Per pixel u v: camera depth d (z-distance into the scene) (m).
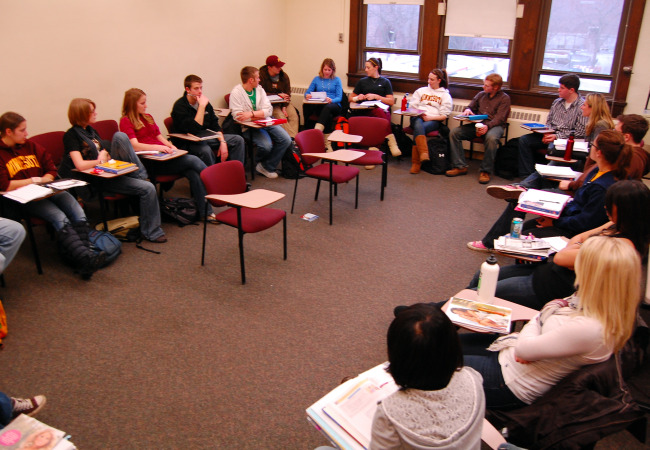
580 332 1.51
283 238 3.52
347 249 3.70
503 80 5.73
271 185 5.04
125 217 3.98
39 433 1.59
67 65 4.24
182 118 4.43
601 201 2.55
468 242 3.83
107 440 1.99
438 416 1.09
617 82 5.02
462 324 1.87
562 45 5.28
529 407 1.58
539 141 5.03
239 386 2.31
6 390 2.25
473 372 1.27
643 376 2.31
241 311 2.89
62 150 3.90
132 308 2.90
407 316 1.13
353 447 1.36
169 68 5.20
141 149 3.94
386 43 6.31
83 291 3.07
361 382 1.58
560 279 2.08
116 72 4.66
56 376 2.35
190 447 1.97
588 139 4.18
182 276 3.27
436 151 5.45
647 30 4.72
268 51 6.55
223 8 5.66
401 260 3.54
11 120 3.06
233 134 5.05
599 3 4.94
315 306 2.96
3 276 3.20
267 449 1.97
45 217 3.24
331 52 6.59
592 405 1.46
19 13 3.82
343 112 6.21
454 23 5.71
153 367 2.42
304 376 2.38
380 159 4.47
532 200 2.80
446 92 5.65
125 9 4.61
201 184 4.09
